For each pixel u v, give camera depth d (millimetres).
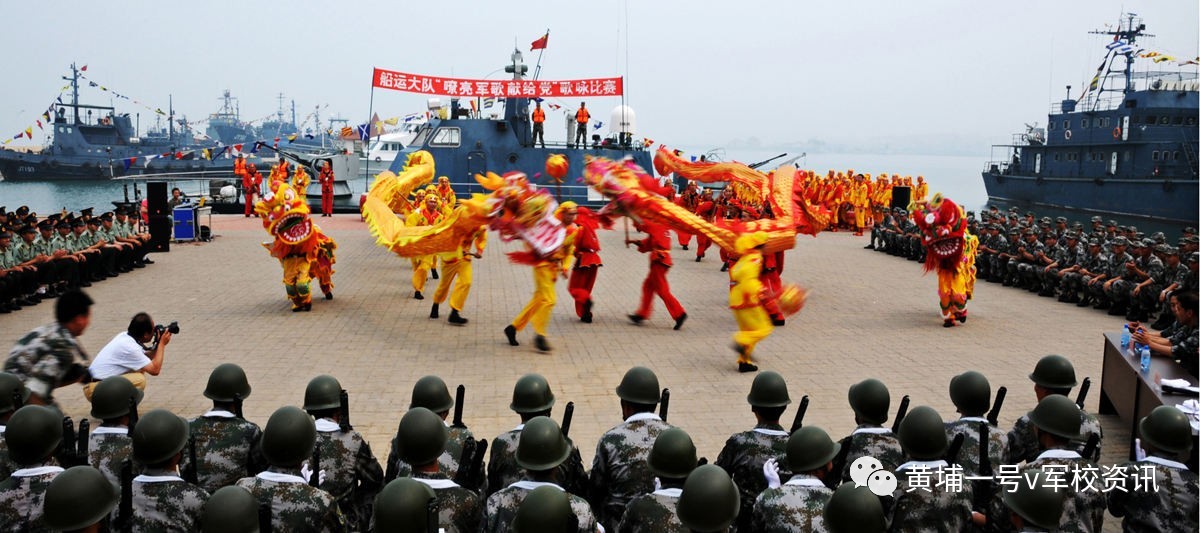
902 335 14172
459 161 34312
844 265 22828
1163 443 5840
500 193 12164
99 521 4672
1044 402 6117
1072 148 43406
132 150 55656
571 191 34781
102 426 6387
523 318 12766
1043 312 16422
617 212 13297
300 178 17109
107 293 16719
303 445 5367
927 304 17141
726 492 4691
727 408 10094
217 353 12141
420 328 14070
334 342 12969
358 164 47562
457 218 12727
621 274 20578
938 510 5500
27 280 15352
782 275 20938
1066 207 43562
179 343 12703
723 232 11852
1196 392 8039
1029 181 46594
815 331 14438
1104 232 18609
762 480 6234
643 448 6133
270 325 14055
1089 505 5586
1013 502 5113
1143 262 15609
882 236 25484
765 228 11906
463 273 14188
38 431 5516
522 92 31516
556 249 12211
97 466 6051
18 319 14352
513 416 9688
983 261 20531
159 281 18234
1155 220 37812
